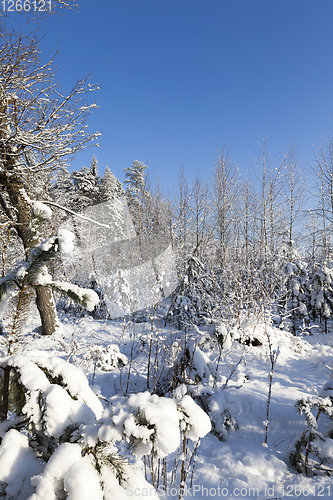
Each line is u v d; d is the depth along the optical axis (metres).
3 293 1.64
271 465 2.21
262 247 7.52
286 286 7.56
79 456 1.00
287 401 3.16
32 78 6.34
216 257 10.55
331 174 13.24
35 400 1.17
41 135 6.47
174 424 1.01
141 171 25.00
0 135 6.28
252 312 6.31
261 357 4.84
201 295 7.58
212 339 4.15
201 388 2.77
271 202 14.20
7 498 1.02
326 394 2.47
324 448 2.18
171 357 3.39
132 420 1.02
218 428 2.62
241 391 3.41
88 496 0.86
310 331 7.71
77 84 6.52
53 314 6.57
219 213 16.19
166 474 2.07
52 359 1.37
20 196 6.33
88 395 1.31
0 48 5.68
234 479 2.02
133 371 4.27
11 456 1.09
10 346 1.64
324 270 8.05
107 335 6.67
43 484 0.93
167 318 6.81
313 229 14.61
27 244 1.67
